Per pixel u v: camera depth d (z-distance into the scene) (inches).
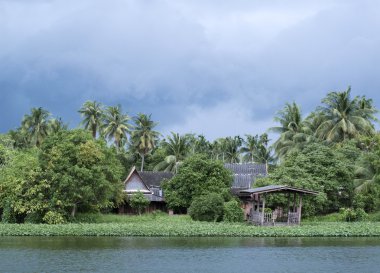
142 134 3996.1
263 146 4557.1
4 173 2402.8
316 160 2760.8
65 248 1619.1
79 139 2407.7
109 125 3843.5
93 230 2014.0
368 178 2711.6
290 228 2138.3
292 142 3341.5
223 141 4906.5
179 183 2923.2
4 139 2935.5
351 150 3038.9
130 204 3002.0
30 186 2311.8
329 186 2664.9
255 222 2383.1
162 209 3257.9
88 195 2277.3
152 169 4202.8
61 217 2277.3
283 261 1430.9
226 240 1895.9
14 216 2354.8
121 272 1248.8
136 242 1793.8
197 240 1881.2
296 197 2598.4
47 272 1235.2
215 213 2506.2
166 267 1318.9
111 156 2645.2
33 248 1614.2
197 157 2945.4
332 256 1525.6
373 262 1427.2
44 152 2373.3
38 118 3929.6
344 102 3275.1
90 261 1387.8
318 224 2397.9
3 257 1437.0
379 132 3090.6
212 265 1357.0
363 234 2087.8
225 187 2859.3
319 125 3435.0
